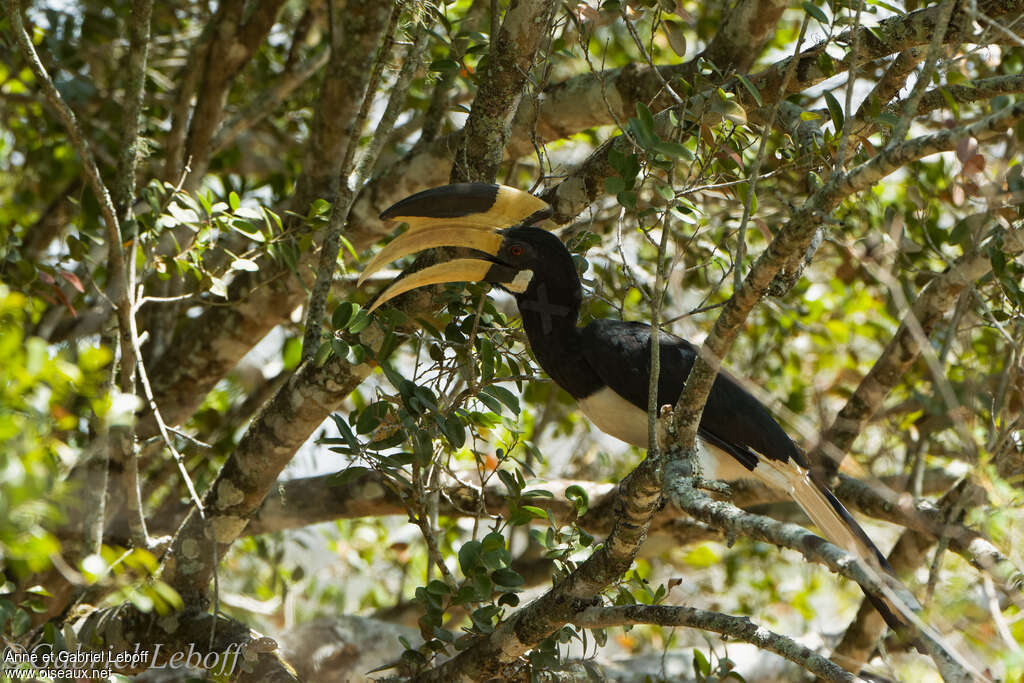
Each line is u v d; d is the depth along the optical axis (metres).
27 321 11.42
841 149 6.49
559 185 10.54
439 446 9.41
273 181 15.86
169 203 10.10
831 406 12.93
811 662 6.07
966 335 9.73
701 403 7.10
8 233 11.01
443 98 12.27
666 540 13.23
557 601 7.97
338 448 8.63
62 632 9.20
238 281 13.09
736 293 6.61
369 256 13.73
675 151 7.52
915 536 11.38
